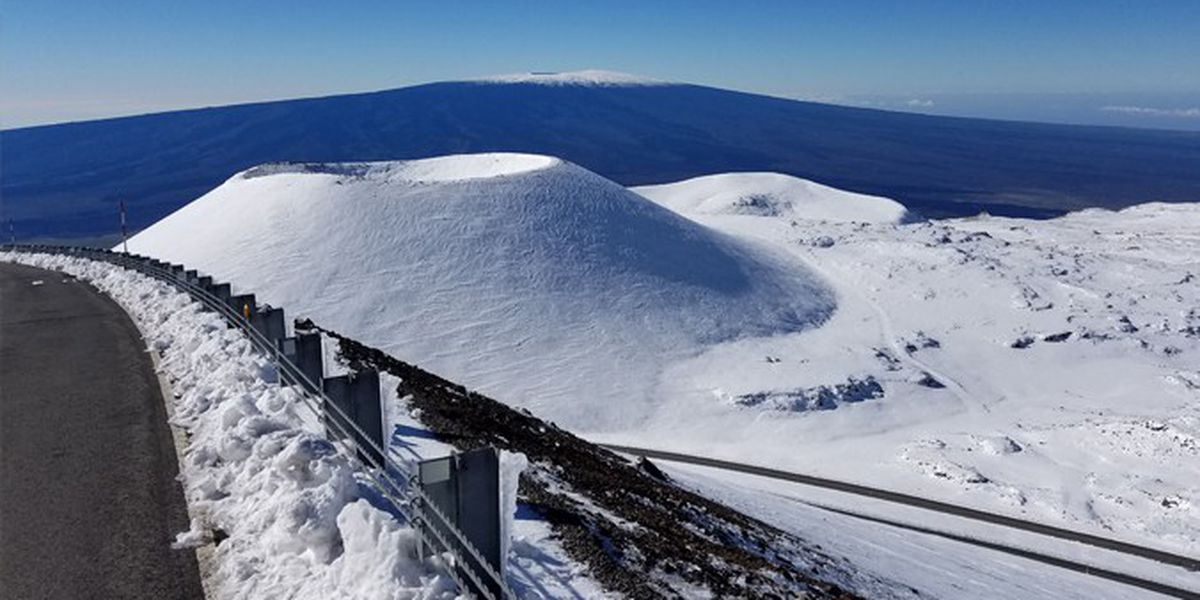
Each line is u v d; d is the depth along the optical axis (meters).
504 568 6.71
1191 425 61.75
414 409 13.66
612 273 90.75
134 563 7.75
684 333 82.12
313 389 11.63
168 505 9.20
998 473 54.06
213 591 7.13
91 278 34.22
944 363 83.38
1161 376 81.56
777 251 123.56
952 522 42.25
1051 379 81.06
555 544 8.27
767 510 24.05
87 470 10.41
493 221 94.31
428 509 6.39
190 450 10.97
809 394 68.50
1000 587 22.70
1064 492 50.41
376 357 19.75
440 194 97.44
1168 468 55.16
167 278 27.78
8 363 17.12
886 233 149.50
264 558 7.47
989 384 78.62
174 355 16.94
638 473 19.92
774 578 10.95
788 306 96.50
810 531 21.88
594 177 115.06
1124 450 58.88
